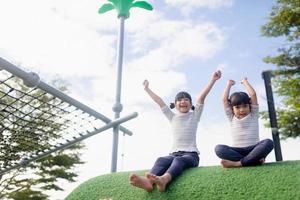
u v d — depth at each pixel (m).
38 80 3.15
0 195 13.12
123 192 3.14
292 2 10.54
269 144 2.81
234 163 2.85
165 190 2.89
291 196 2.35
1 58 2.86
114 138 4.41
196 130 3.55
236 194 2.56
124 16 5.24
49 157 14.12
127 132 4.93
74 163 14.91
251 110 3.30
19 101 3.35
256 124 3.24
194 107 3.67
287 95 10.48
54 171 14.41
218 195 2.63
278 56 10.49
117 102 4.68
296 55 10.46
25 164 4.42
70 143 4.29
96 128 4.23
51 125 3.87
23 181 13.72
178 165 3.02
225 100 3.45
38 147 4.22
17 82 8.45
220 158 3.05
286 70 10.40
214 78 3.63
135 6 5.30
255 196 2.48
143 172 3.36
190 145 3.43
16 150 4.16
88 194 3.33
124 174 3.46
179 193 2.81
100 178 3.52
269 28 10.83
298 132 10.16
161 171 3.11
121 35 5.11
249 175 2.68
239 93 3.33
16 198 13.58
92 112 3.92
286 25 10.62
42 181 14.33
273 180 2.53
